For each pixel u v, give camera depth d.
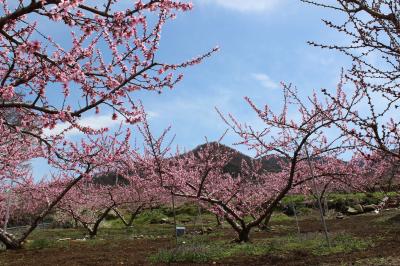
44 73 5.93
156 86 7.17
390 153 4.65
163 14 6.73
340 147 11.00
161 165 14.66
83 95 6.57
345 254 10.02
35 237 20.77
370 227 15.06
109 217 30.58
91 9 5.41
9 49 6.03
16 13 5.14
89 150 11.54
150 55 6.95
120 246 15.14
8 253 14.09
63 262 11.83
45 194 19.44
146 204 27.14
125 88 7.07
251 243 12.93
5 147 11.63
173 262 10.74
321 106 11.75
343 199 25.81
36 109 6.21
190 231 20.59
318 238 12.79
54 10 5.10
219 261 10.42
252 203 17.45
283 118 12.58
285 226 19.55
